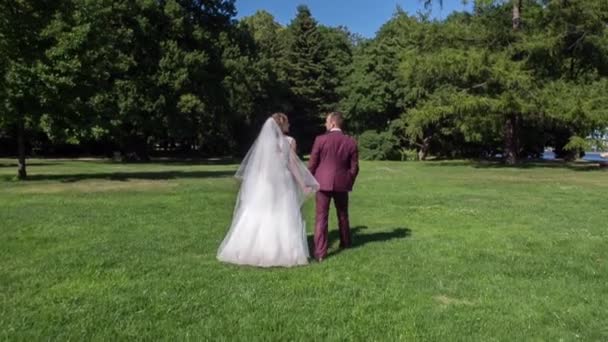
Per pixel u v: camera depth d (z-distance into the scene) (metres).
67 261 7.56
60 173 26.19
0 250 8.28
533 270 7.36
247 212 7.71
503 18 35.25
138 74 40.25
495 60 32.38
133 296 6.03
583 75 34.50
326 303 5.86
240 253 7.52
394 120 55.12
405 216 12.34
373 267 7.47
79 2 22.88
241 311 5.59
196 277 6.82
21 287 6.36
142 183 20.53
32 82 20.92
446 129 52.28
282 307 5.72
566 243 9.23
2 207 13.09
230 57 46.31
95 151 54.75
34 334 4.94
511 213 12.87
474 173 28.53
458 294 6.29
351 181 8.41
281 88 63.41
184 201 14.50
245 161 8.05
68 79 21.48
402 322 5.34
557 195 17.14
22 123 21.95
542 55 32.94
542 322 5.42
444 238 9.62
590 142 31.64
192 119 44.19
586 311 5.72
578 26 32.22
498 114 34.34
